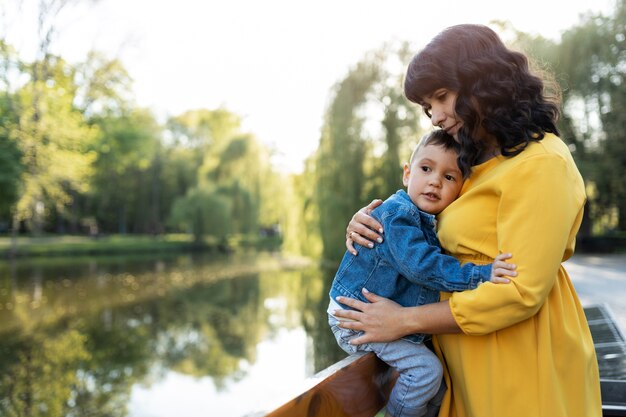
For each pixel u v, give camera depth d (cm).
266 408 99
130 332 1335
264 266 2769
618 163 1711
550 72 146
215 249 4266
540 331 133
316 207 1811
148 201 5059
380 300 145
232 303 1684
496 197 136
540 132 134
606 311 328
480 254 139
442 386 158
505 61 133
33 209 2941
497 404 133
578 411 133
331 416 120
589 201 1836
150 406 858
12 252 3219
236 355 1123
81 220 5259
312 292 1786
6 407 842
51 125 2706
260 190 3938
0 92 2627
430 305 137
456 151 150
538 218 125
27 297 1789
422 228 151
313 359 1051
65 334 1306
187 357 1127
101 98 3638
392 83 1584
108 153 4128
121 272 2550
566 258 142
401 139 1529
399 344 147
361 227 151
